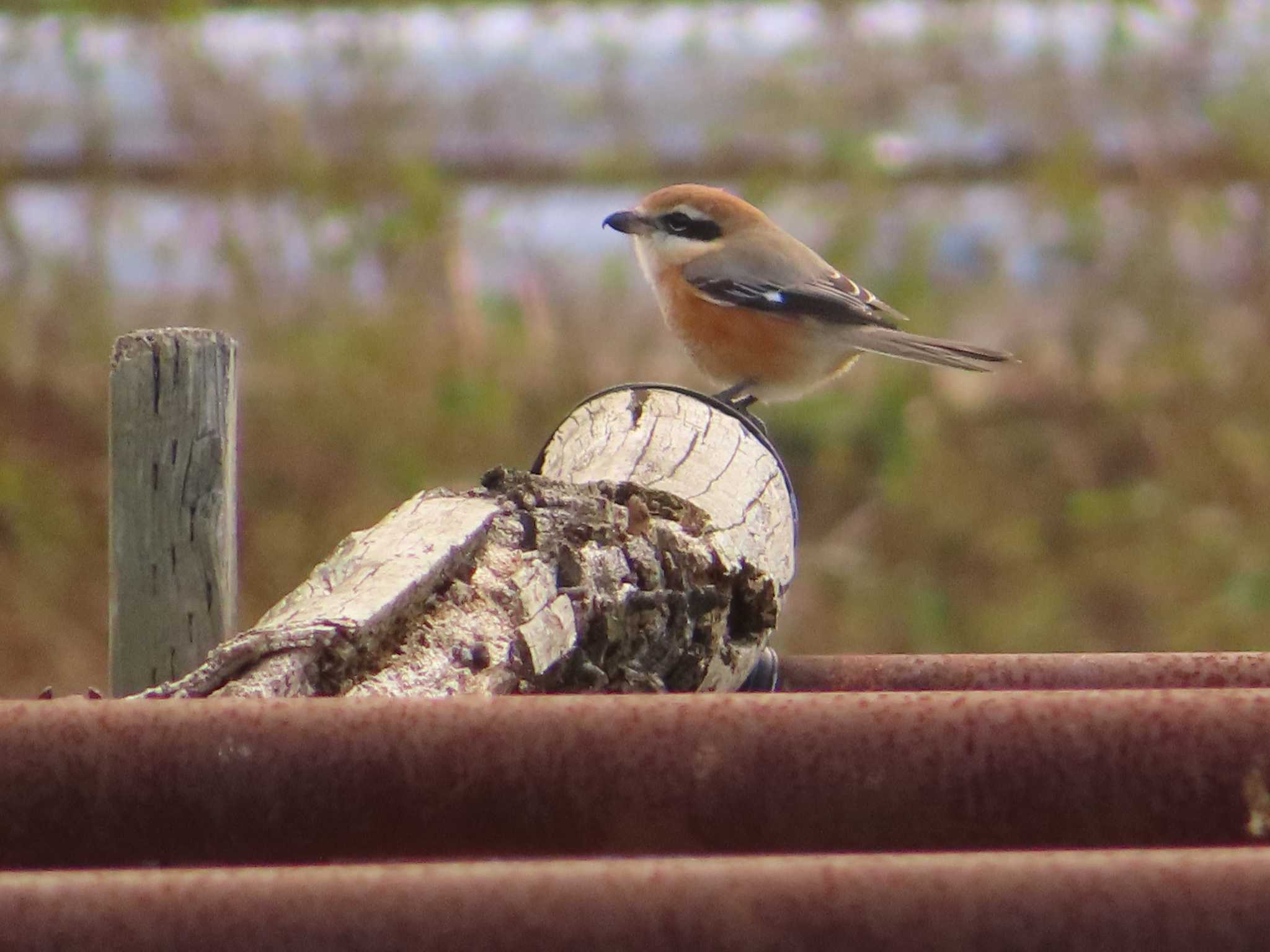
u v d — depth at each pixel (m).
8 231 15.97
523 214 16.86
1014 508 15.40
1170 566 14.88
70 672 13.80
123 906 2.84
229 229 16.06
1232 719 3.47
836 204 16.73
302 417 15.04
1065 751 3.46
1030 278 16.62
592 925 2.85
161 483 6.52
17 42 16.78
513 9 18.14
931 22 17.88
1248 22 17.41
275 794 3.41
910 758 3.46
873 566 15.07
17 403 15.13
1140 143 16.92
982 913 2.87
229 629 6.63
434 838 3.45
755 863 2.95
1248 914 2.86
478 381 15.28
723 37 18.17
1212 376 15.84
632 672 4.98
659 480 5.79
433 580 4.61
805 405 15.80
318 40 17.17
